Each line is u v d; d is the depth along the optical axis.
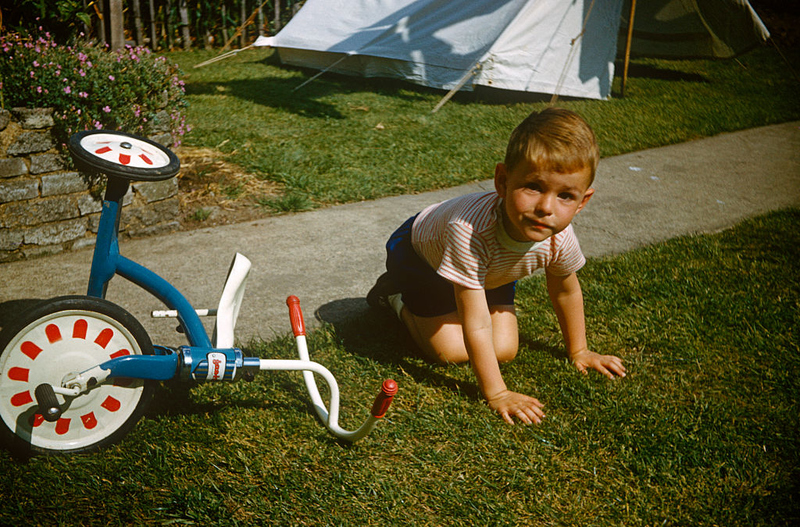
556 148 1.95
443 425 2.31
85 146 1.95
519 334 2.98
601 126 7.09
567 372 2.67
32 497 1.89
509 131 6.59
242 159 5.18
